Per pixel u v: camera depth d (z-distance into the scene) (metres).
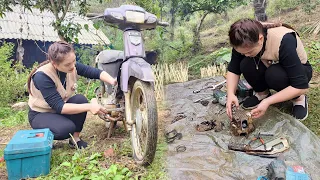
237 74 2.29
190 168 1.76
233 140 2.07
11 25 8.86
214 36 7.37
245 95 2.47
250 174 1.70
